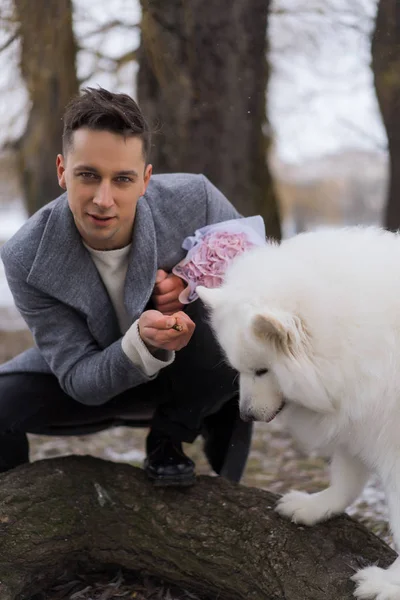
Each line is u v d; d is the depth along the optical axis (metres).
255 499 2.84
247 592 2.60
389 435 2.39
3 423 3.05
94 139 2.49
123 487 2.89
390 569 2.43
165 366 2.78
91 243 2.73
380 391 2.33
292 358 2.29
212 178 6.13
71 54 5.88
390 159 8.16
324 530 2.69
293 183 22.56
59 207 2.74
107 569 2.89
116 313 2.92
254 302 2.36
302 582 2.48
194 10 5.64
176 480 2.85
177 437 2.96
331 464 2.79
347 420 2.44
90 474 2.92
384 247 2.51
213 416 3.28
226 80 5.91
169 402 3.00
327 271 2.40
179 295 2.79
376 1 6.92
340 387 2.37
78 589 2.83
